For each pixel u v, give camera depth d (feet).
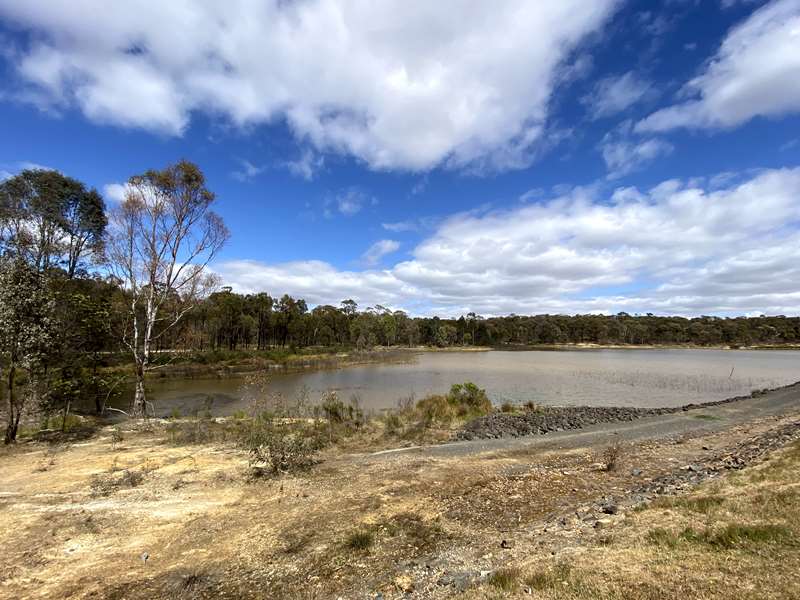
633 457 39.17
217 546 22.04
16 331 42.32
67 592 17.93
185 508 27.04
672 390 101.04
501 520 24.98
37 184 86.38
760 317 447.42
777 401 74.74
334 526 24.34
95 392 60.08
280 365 167.73
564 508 26.58
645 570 14.64
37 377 45.70
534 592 14.19
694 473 31.94
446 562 19.80
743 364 193.88
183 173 70.44
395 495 29.32
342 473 34.55
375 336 326.03
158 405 82.23
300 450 36.68
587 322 466.29
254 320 233.35
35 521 24.94
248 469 35.09
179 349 154.20
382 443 46.32
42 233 81.71
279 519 25.34
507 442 46.55
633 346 433.89
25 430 50.75
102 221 98.53
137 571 19.63
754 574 13.37
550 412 66.95
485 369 163.02
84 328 53.36
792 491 21.02
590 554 16.92
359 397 90.07
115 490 30.22
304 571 19.52
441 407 65.05
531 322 479.00
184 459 38.14
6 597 17.51
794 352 342.64
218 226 75.36
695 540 16.69
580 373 143.54
